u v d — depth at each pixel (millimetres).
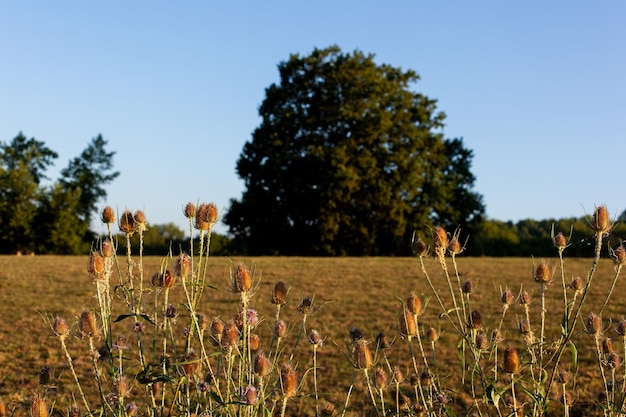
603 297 15992
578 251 33656
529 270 24953
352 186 40281
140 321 3502
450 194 44656
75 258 34875
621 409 3166
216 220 3535
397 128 43906
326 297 17812
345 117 42812
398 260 32312
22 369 9703
